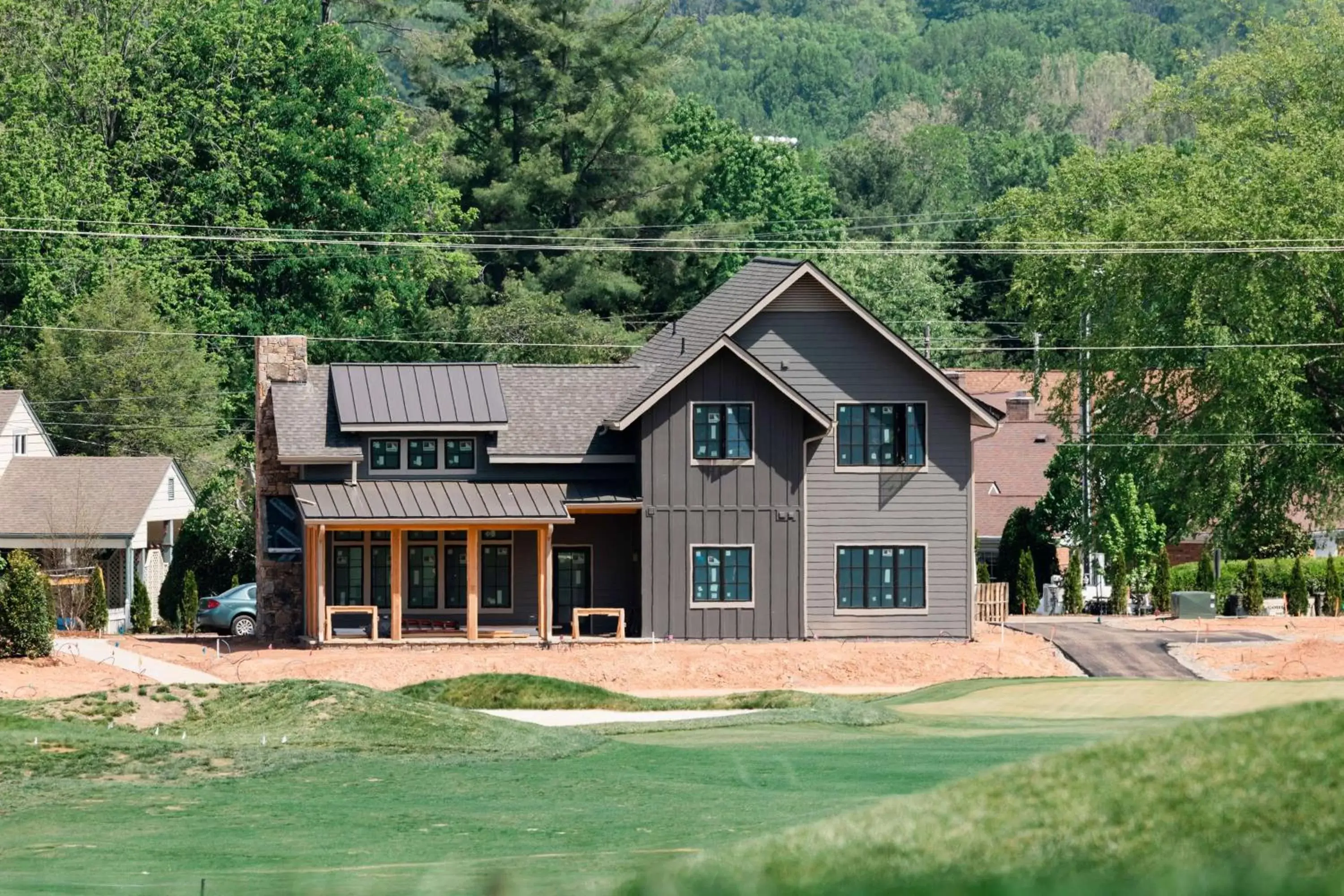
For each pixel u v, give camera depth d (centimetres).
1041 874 1742
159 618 7681
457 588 6431
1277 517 8256
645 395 6256
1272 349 7800
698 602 6256
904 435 6412
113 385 9038
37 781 3378
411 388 6353
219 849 2639
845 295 6384
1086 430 8712
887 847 1880
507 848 2603
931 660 5881
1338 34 9038
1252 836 1778
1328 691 4675
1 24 9812
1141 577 8044
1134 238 8125
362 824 2883
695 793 3200
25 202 9144
